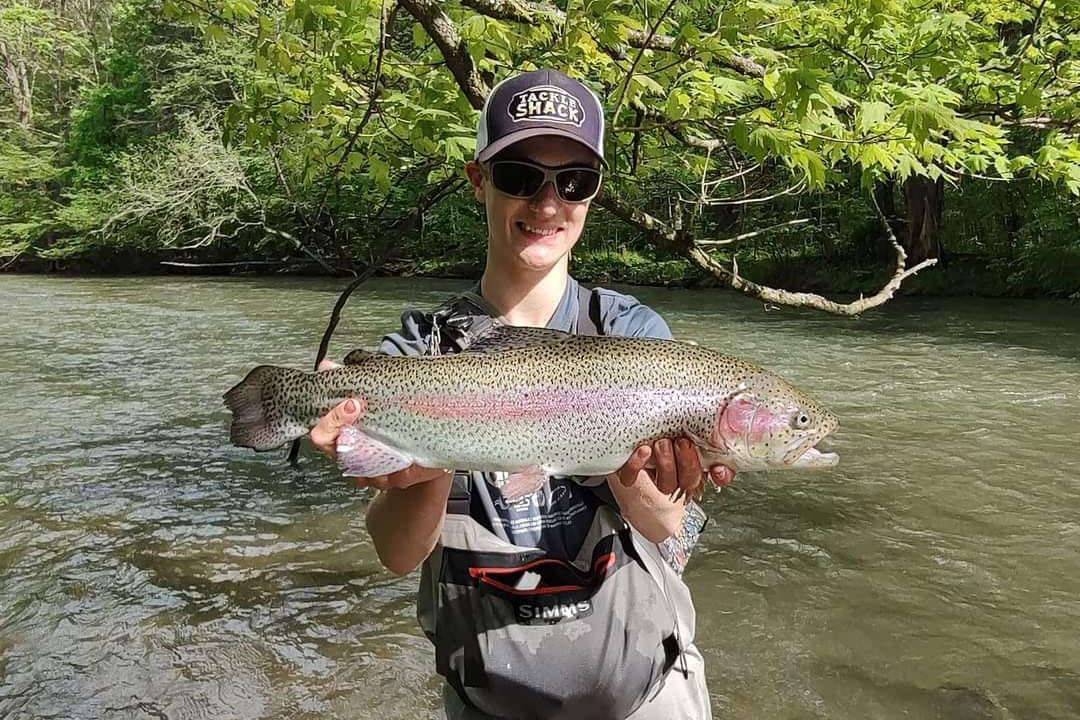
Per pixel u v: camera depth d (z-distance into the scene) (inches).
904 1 92.7
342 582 102.8
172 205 477.1
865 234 458.6
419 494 40.4
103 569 105.8
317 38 89.5
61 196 687.1
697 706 43.8
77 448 158.2
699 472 41.1
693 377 41.8
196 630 90.8
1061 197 372.5
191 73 561.0
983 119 105.7
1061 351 263.0
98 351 266.8
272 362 247.0
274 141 105.4
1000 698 78.0
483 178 44.4
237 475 142.9
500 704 39.7
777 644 88.1
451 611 39.8
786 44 96.0
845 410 188.5
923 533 117.3
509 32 80.5
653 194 184.7
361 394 41.4
